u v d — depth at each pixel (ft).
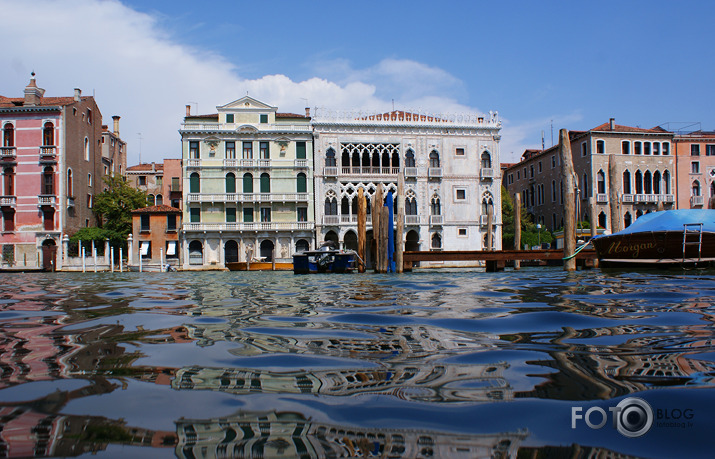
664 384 9.79
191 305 27.61
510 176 214.90
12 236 140.46
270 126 146.30
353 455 6.75
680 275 53.62
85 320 20.99
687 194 160.56
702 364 11.41
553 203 176.04
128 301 30.66
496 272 80.12
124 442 7.18
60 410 8.60
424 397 9.26
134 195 163.22
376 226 85.10
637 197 155.94
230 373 11.21
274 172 146.20
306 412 8.48
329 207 146.72
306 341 15.25
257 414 8.41
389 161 148.97
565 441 7.20
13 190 141.59
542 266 118.73
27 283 59.16
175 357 13.00
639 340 14.57
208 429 7.72
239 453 6.82
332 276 72.74
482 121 155.74
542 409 8.49
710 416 7.99
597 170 155.63
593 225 110.42
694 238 66.13
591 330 16.55
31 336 16.79
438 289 37.63
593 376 10.55
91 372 11.38
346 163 148.56
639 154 157.48
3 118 142.20
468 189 150.30
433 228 147.95
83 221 154.40
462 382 10.28
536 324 18.08
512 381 10.28
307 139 147.33
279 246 145.18
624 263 73.41
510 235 159.63
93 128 163.22
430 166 149.38
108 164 176.76
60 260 132.77
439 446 7.05
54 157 141.49
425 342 14.83
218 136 144.87
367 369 11.51
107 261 134.82
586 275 57.36
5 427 7.76
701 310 21.36
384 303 27.09
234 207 145.28
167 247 144.36
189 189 144.05
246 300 30.60
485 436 7.39
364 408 8.68
